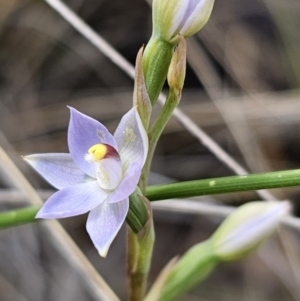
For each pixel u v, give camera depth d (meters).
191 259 0.17
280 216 0.17
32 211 0.17
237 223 0.17
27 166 0.27
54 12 0.31
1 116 0.30
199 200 0.26
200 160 0.29
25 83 0.31
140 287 0.16
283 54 0.30
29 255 0.27
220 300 0.28
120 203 0.14
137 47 0.31
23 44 0.31
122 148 0.14
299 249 0.28
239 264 0.29
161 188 0.15
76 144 0.14
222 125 0.29
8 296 0.27
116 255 0.29
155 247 0.29
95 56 0.31
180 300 0.28
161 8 0.14
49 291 0.27
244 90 0.29
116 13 0.31
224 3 0.32
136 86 0.14
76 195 0.14
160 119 0.14
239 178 0.14
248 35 0.31
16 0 0.30
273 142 0.29
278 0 0.30
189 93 0.30
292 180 0.14
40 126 0.30
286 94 0.29
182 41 0.14
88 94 0.31
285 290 0.28
